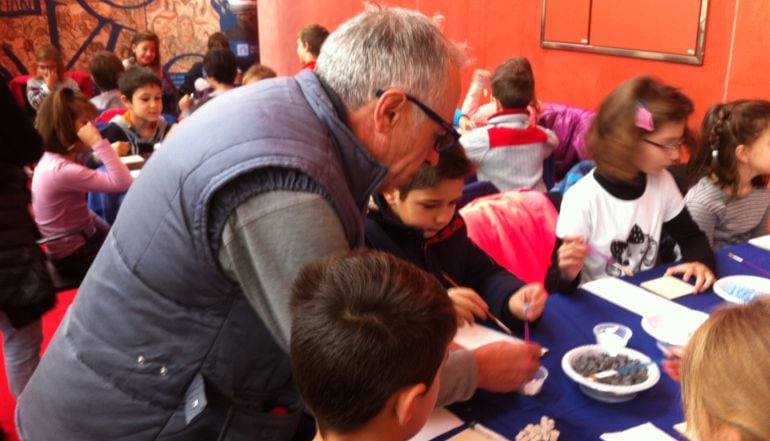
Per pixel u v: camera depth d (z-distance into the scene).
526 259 2.12
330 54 1.01
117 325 1.01
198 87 5.40
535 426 1.12
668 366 1.27
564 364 1.27
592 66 4.25
